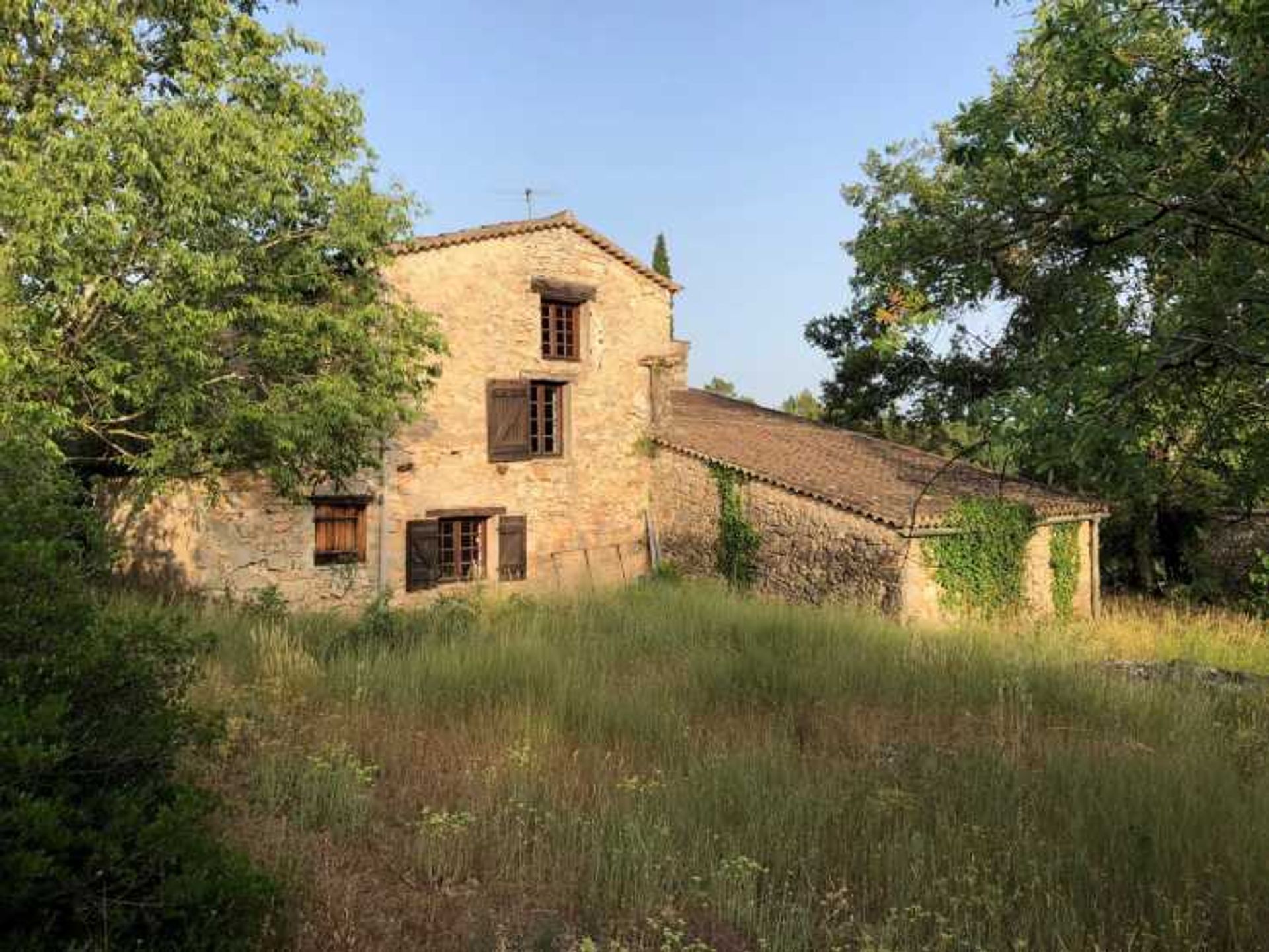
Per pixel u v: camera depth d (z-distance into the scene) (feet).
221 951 12.01
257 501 50.37
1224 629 51.96
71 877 10.94
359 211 41.14
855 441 74.64
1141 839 16.72
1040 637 44.21
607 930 14.30
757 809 18.39
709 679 30.35
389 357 44.32
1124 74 16.14
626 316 67.87
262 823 17.25
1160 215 16.21
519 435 61.05
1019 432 14.20
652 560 67.97
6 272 31.63
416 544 56.44
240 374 41.52
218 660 28.48
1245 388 16.12
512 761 21.61
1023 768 21.34
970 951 13.70
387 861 16.48
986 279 17.34
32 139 35.19
